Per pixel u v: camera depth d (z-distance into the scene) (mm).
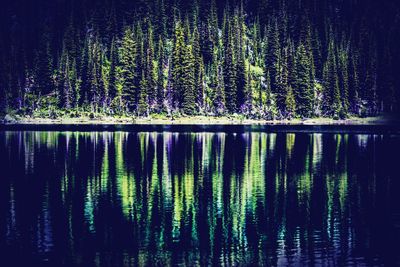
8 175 71312
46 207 53906
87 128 163500
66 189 62312
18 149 100312
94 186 64062
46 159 86750
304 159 87750
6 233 45562
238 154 94188
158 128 164375
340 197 58812
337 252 41562
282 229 47031
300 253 41344
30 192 60781
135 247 42469
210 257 40406
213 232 46125
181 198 57938
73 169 76562
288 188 63500
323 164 82188
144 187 63656
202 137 128500
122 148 102938
